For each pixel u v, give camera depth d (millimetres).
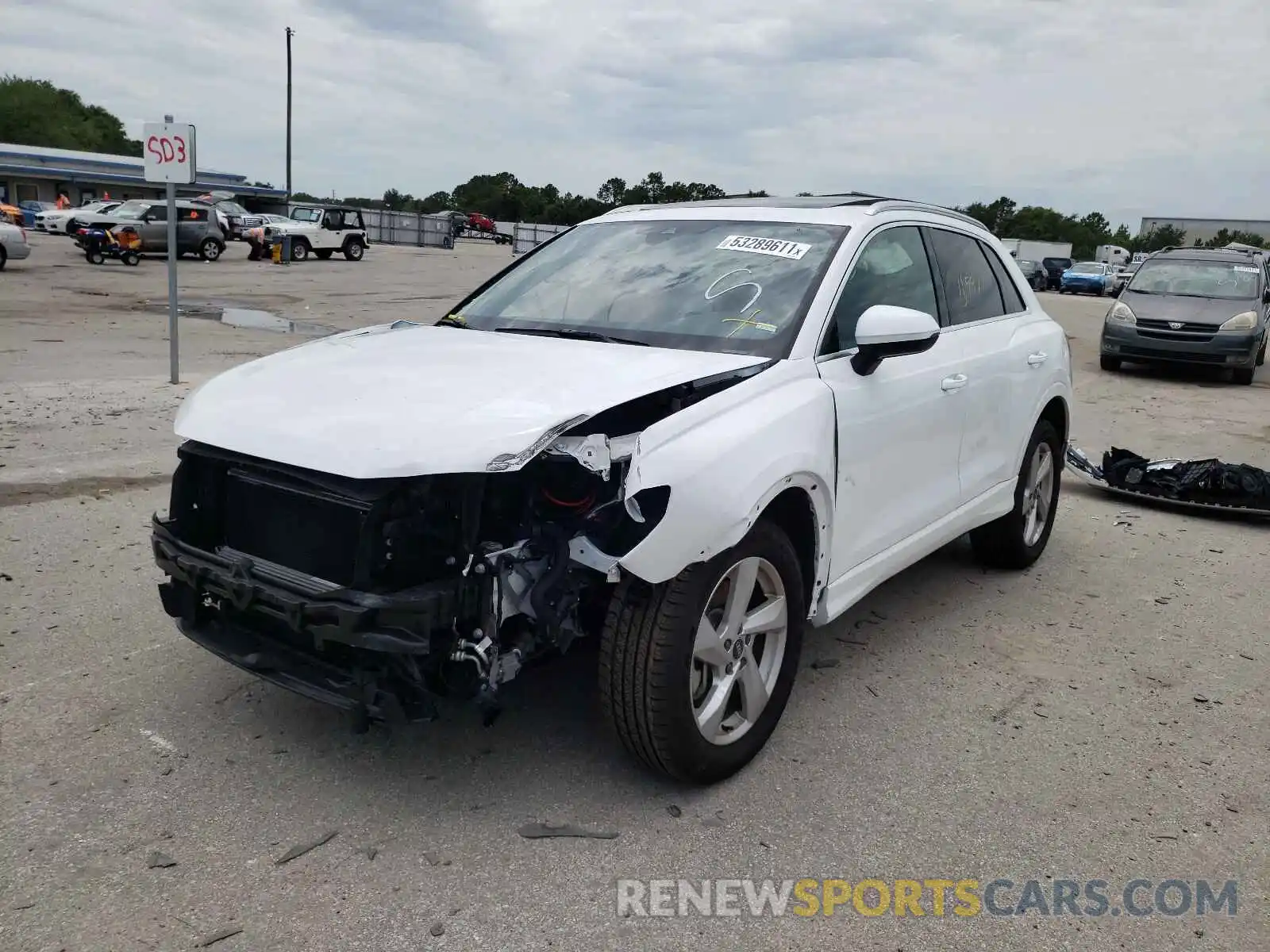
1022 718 3852
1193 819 3199
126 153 121250
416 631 2727
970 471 4707
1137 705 4000
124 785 3139
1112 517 6941
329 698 2891
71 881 2680
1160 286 14992
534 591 2900
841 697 3967
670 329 3742
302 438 2893
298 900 2641
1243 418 11320
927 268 4520
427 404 2941
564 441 2793
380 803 3096
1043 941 2619
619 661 2990
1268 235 99062
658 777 3301
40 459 6855
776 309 3711
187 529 3307
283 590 2854
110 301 18469
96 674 3865
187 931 2510
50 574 4859
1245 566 5906
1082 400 12336
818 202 4449
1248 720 3910
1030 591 5336
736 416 3143
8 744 3352
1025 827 3117
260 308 18531
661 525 2844
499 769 3314
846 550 3752
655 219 4582
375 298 21734
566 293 4164
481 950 2486
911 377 4047
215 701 3701
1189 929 2680
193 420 3205
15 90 103875
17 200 61094
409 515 2809
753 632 3303
